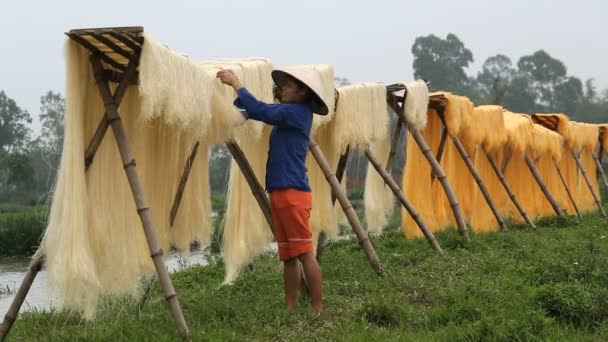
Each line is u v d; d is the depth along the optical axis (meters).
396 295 7.45
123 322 6.43
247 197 8.58
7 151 44.22
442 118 12.92
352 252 11.99
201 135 6.39
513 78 76.44
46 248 5.69
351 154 10.05
